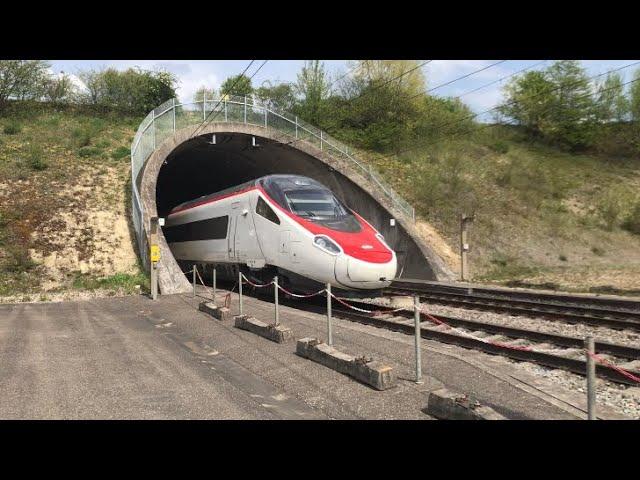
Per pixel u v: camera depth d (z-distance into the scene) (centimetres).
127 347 968
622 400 701
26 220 2184
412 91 4303
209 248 2064
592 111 4419
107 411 608
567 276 2459
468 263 2697
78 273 1991
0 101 3834
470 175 3509
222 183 3603
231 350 934
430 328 1196
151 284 1738
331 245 1409
